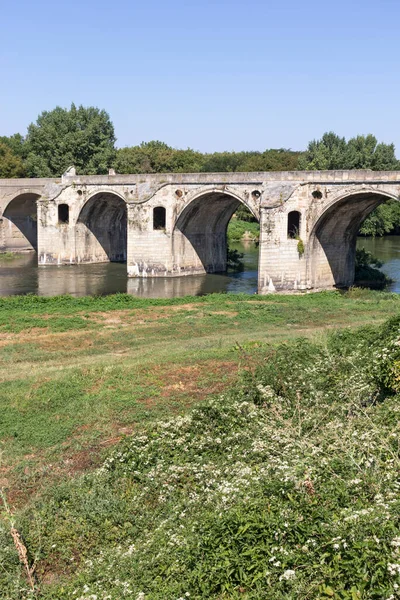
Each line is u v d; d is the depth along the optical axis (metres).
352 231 61.66
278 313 43.09
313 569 9.68
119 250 84.50
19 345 34.16
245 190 60.62
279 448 15.27
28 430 20.55
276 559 10.22
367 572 9.17
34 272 72.12
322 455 13.48
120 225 83.94
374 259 73.06
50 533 14.41
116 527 14.57
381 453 12.80
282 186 56.75
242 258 87.19
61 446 19.25
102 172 99.81
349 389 18.33
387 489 11.05
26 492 16.58
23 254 88.44
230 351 29.94
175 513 13.88
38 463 18.23
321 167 92.06
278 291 56.84
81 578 12.45
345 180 53.38
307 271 56.84
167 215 66.69
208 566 10.80
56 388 24.91
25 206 89.25
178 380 25.69
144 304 48.12
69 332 37.84
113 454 18.02
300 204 56.06
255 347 30.33
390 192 50.97
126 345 34.19
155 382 25.45
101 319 42.12
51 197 76.62
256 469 14.00
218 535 11.40
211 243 72.81
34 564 13.05
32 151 104.12
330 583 9.32
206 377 25.84
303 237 56.19
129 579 11.66
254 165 129.88
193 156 141.62
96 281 65.94
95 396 23.88
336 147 96.19
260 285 57.34
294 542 10.54
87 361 30.30
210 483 14.91
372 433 13.71
